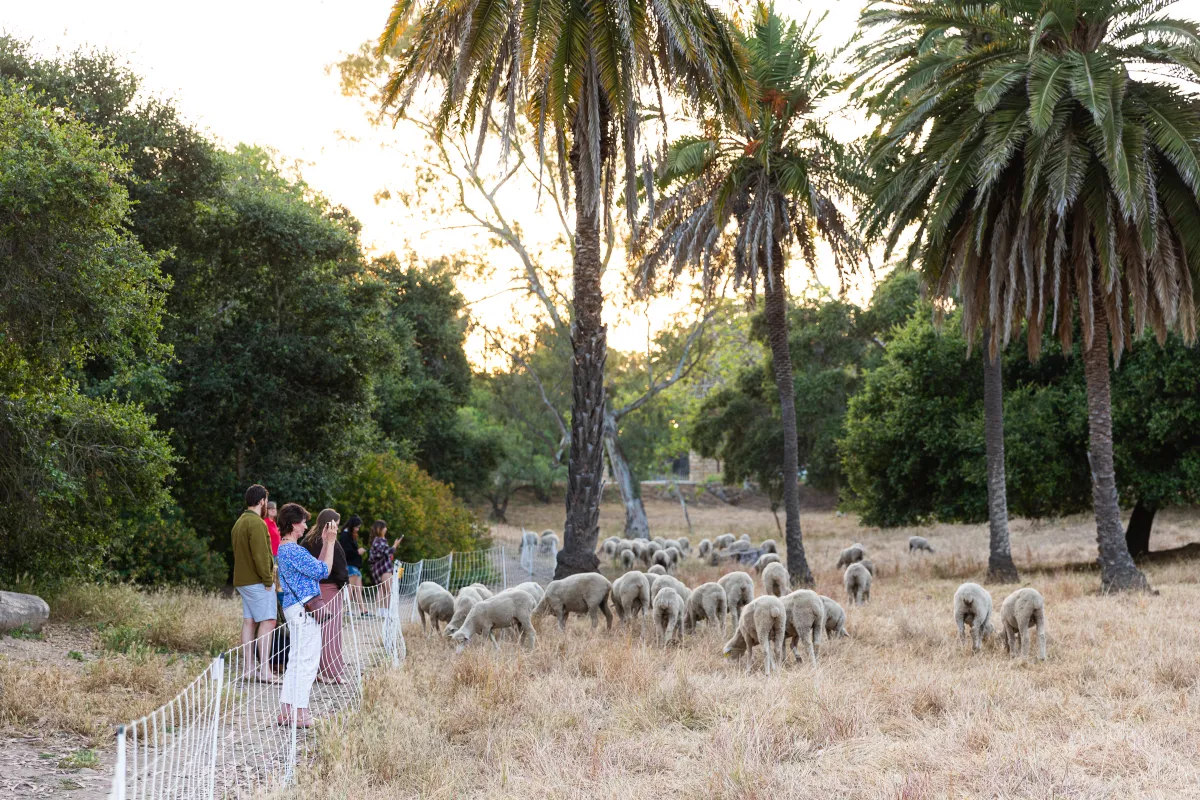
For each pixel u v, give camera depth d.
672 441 53.31
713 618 12.10
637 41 14.75
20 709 7.19
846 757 6.59
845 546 36.06
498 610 11.08
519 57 14.12
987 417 20.28
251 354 20.31
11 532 12.11
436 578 20.19
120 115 18.53
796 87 20.94
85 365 18.22
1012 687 8.43
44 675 8.04
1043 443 22.91
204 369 19.88
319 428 21.67
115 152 12.54
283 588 8.62
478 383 56.81
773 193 21.47
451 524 28.55
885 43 18.30
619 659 9.52
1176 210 16.05
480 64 15.53
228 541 20.67
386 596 12.24
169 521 18.23
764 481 47.38
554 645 11.09
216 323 20.89
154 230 18.75
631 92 14.81
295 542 8.80
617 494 81.56
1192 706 7.52
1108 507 17.00
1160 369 20.69
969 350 19.22
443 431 46.59
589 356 16.41
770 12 20.89
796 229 22.42
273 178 33.34
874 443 27.31
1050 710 7.61
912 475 26.91
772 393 46.69
